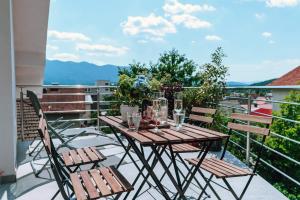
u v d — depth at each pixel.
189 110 5.23
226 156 4.68
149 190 3.16
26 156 4.49
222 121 5.09
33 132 6.26
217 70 5.23
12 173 3.37
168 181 3.46
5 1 3.14
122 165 4.02
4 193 3.08
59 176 2.19
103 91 6.20
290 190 11.62
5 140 3.32
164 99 2.80
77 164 2.65
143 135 2.40
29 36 6.09
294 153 13.80
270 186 3.37
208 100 5.21
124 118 3.01
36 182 3.39
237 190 3.24
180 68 14.96
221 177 2.38
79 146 5.11
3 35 3.18
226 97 5.20
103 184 2.16
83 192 2.04
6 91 3.25
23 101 5.49
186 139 2.26
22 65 6.79
